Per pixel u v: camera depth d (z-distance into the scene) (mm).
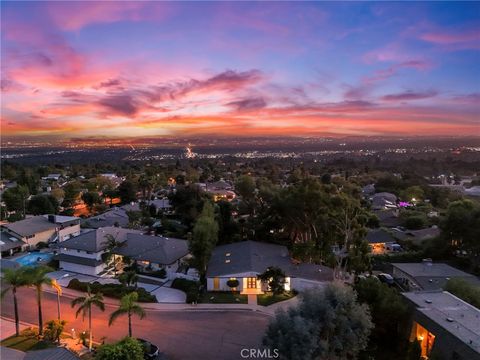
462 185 167500
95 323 40969
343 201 61438
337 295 32188
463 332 28766
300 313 31047
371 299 37438
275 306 45750
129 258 58625
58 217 82875
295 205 65625
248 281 50938
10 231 71688
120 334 38500
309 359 28172
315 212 64562
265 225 72750
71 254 60562
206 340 37406
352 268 52594
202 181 190125
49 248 72125
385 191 145375
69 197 122688
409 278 49906
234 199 127938
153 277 55469
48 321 40000
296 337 28891
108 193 125938
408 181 153000
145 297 47188
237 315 43250
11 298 47656
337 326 30969
